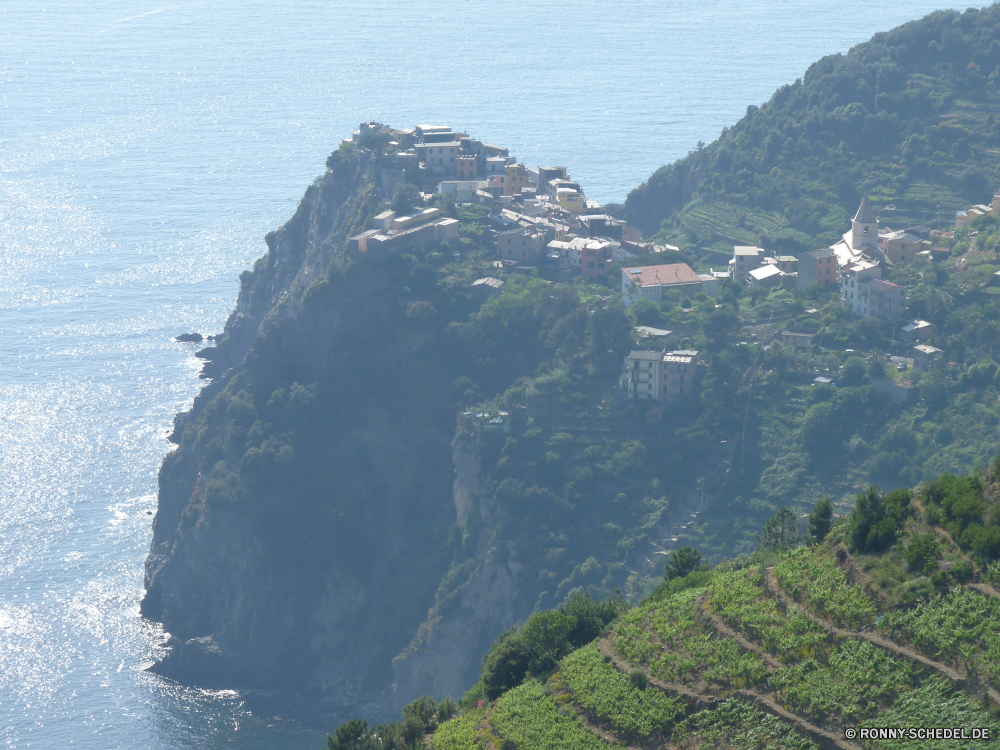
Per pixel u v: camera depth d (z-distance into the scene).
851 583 148.12
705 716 143.25
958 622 134.62
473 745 155.25
